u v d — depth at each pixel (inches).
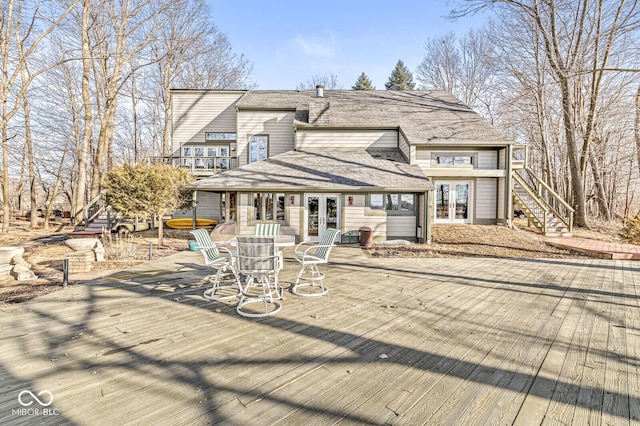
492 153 548.7
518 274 281.9
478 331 154.9
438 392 103.3
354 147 585.6
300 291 224.8
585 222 615.8
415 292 223.9
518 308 190.2
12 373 113.8
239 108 646.5
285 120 653.3
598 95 644.7
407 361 124.3
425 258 363.9
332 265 322.7
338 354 129.9
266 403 97.3
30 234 568.4
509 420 89.9
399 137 577.0
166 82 944.9
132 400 98.7
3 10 487.2
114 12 677.3
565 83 596.4
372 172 486.3
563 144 789.9
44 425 87.1
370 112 628.7
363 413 92.7
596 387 107.2
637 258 355.3
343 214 478.0
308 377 112.2
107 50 692.1
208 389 104.7
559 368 119.7
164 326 158.6
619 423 89.0
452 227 526.6
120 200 408.5
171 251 389.4
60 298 203.5
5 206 589.3
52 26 475.5
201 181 458.3
